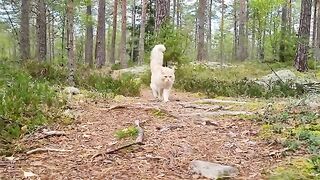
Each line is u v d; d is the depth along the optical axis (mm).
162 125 1816
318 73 5141
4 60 3436
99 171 1216
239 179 1150
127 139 1552
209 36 12297
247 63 6285
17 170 1212
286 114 1933
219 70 5332
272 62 6234
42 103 2078
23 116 1814
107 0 12797
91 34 7965
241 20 7570
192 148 1466
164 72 2906
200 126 1818
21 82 2158
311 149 1396
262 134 1644
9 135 1563
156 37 4160
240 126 1824
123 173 1200
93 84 3279
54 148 1445
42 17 5043
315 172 1180
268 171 1207
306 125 1738
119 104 2307
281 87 3412
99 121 1884
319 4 8016
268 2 6184
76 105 2238
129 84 3238
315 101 2455
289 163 1272
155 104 2500
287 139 1527
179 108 2338
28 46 4680
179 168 1252
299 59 5324
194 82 3744
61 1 5113
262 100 2932
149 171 1221
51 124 1784
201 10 6957
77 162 1301
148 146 1473
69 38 3105
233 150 1448
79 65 5008
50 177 1157
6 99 1871
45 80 3080
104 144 1505
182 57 4055
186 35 4191
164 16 4277
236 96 3297
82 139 1579
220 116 2061
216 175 1170
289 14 8820
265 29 6957
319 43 7930
